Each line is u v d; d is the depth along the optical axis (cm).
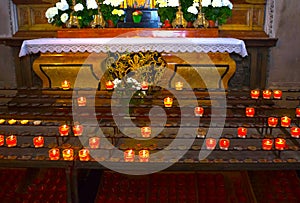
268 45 552
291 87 576
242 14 568
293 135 288
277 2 554
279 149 276
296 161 259
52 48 452
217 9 475
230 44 445
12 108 418
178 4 475
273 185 314
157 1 478
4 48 575
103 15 496
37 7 570
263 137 287
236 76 562
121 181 324
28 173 336
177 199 299
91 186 300
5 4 567
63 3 478
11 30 575
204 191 309
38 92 480
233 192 315
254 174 327
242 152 286
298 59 568
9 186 321
